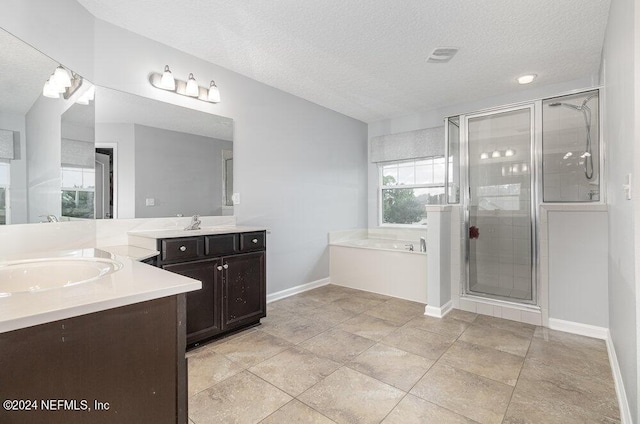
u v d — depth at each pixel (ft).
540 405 5.44
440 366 6.75
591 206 8.30
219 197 9.73
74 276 4.23
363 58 9.10
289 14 7.04
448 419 5.08
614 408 5.36
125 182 7.63
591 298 8.33
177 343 3.11
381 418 5.10
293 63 9.45
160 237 6.86
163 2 6.63
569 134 9.66
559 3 6.55
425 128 13.91
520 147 10.23
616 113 6.03
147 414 2.91
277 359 7.03
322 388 5.93
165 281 3.20
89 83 6.94
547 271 8.95
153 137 8.18
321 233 13.38
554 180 9.86
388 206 15.46
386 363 6.87
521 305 9.57
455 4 6.64
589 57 8.89
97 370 2.61
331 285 13.60
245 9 6.88
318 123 13.12
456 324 9.16
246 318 8.64
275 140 11.38
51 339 2.38
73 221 6.45
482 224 10.75
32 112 5.50
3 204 5.04
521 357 7.14
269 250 11.23
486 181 10.77
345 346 7.70
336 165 14.05
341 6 6.75
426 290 11.11
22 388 2.27
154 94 8.20
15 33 5.19
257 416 5.15
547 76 10.21
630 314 4.70
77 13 6.59
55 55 6.02
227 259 8.21
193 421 5.02
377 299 11.57
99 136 7.11
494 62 9.26
